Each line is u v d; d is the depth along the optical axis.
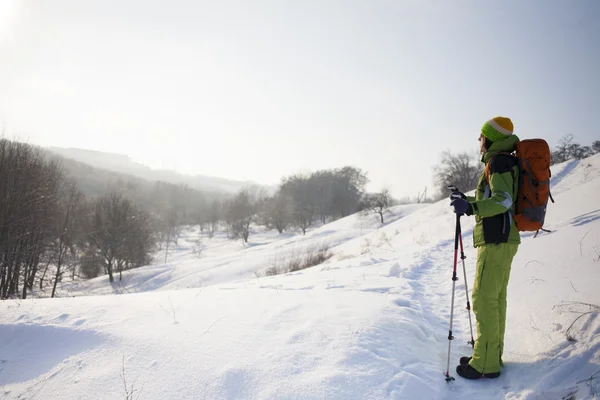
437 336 3.80
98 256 32.91
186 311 4.03
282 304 4.20
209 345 3.18
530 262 5.43
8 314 4.09
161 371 2.89
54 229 25.16
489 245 2.91
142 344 3.29
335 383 2.57
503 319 3.05
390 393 2.54
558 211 12.42
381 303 4.32
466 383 2.85
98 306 4.29
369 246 22.81
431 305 4.97
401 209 53.06
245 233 65.50
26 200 20.11
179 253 58.91
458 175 53.47
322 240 37.47
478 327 2.96
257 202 95.25
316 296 4.64
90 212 35.75
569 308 3.41
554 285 4.11
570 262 4.71
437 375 2.92
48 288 28.20
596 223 6.50
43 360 3.30
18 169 19.78
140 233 37.78
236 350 3.07
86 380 2.92
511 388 2.70
